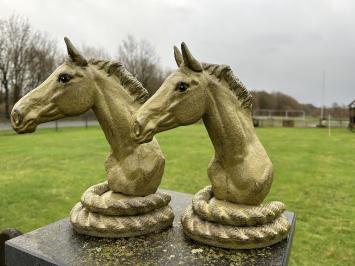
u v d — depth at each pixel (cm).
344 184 491
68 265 123
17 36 2309
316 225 331
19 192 431
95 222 145
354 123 1798
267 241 133
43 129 1508
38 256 130
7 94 2231
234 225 132
